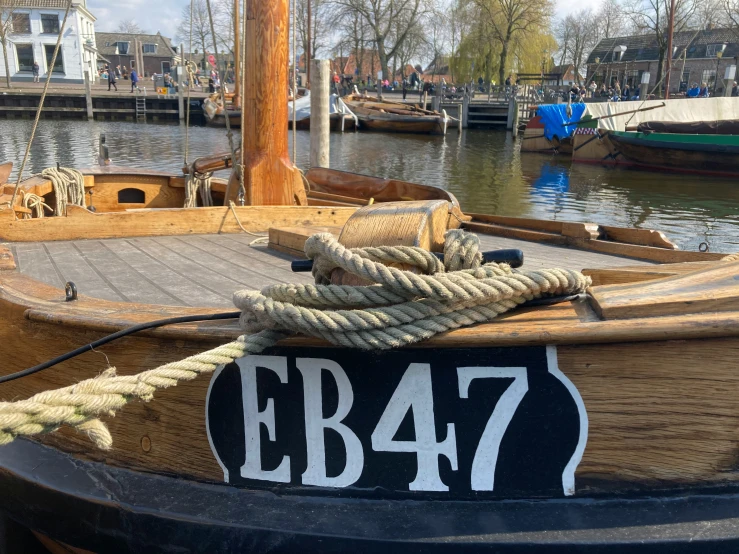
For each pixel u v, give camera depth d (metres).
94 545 2.06
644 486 1.76
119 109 38.75
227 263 3.58
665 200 16.16
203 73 53.34
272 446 1.94
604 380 1.72
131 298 2.85
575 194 17.02
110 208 6.89
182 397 2.01
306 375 1.88
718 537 1.63
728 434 1.68
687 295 1.68
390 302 1.77
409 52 55.25
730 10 38.06
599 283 2.29
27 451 2.28
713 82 47.12
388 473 1.87
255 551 1.83
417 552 1.75
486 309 1.78
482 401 1.79
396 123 34.00
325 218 4.74
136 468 2.13
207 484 2.02
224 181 6.85
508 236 4.87
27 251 3.84
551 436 1.78
